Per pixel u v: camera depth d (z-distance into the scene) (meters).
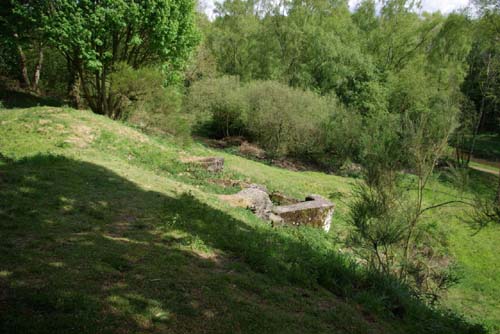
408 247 9.45
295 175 21.55
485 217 9.79
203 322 3.64
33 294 3.35
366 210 8.46
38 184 6.95
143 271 4.39
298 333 3.96
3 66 22.98
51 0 15.45
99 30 15.95
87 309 3.33
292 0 39.75
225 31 41.28
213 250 5.82
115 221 6.02
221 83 31.05
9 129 11.55
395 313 5.99
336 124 27.45
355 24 41.59
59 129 12.56
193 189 10.27
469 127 21.22
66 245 4.64
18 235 4.68
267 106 27.41
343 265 6.96
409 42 39.34
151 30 17.62
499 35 24.66
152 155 13.81
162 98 18.73
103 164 9.70
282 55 40.47
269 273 5.50
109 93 18.73
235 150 27.55
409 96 31.23
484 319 10.22
